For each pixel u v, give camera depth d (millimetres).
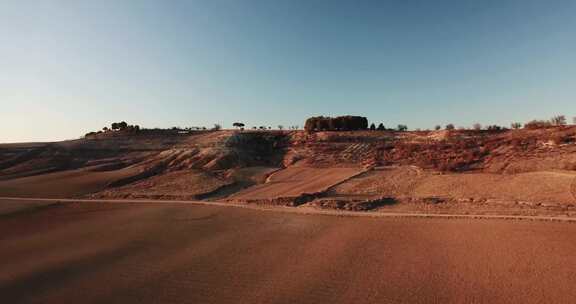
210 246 15695
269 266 13008
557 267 11680
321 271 12344
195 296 10805
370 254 13820
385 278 11523
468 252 13492
